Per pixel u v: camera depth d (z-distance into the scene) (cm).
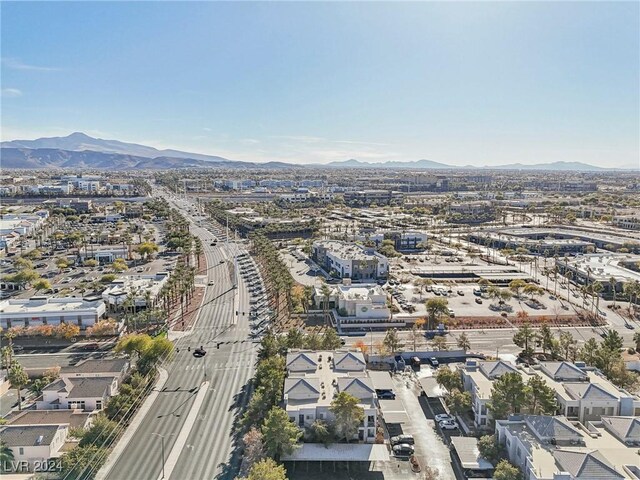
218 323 19762
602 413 11475
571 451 9394
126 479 10194
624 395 11719
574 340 16575
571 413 11550
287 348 15375
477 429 11894
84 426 11712
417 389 14362
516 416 11088
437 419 12525
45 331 17462
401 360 16100
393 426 12275
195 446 11400
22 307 19100
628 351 16862
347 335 18612
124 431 11956
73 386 13088
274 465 9769
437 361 16275
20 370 13062
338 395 11419
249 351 16988
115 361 14725
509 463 10075
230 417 12675
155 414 12775
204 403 13375
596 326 19912
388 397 13425
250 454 10588
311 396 11869
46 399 12812
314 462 10881
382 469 10694
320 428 11000
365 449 10938
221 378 14888
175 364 15850
